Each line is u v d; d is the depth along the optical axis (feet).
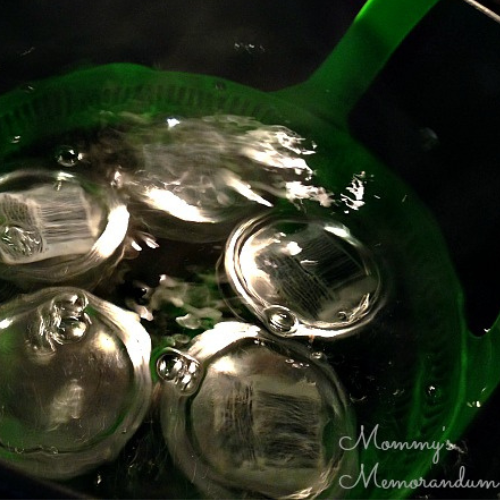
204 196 1.30
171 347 1.11
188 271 1.20
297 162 1.38
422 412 1.12
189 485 1.01
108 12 1.40
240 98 1.46
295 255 1.24
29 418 1.01
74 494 0.82
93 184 1.29
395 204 1.34
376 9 1.38
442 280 1.26
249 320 1.16
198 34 1.45
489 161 1.29
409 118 1.37
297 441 1.05
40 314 1.09
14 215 1.21
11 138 1.34
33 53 1.40
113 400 1.04
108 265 1.19
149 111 1.42
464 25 1.31
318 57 1.43
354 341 1.17
